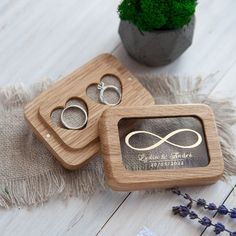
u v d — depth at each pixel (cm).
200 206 32
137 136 32
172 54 33
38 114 31
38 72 35
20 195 31
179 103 34
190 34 33
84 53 36
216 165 31
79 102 32
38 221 31
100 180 32
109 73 33
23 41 35
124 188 31
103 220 31
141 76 35
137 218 32
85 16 37
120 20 34
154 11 30
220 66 36
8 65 35
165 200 32
